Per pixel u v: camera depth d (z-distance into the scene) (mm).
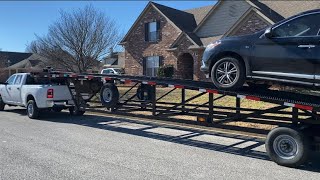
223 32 25031
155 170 6387
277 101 6859
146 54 28484
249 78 7344
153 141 8961
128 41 29578
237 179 5922
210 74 7941
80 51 27062
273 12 23125
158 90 17344
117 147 8227
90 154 7523
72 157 7254
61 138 9250
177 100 14945
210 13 25562
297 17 6812
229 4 24734
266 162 7035
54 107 12555
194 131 10398
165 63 27297
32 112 12922
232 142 8930
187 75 26766
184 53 25922
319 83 6512
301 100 6895
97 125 11469
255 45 7195
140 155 7496
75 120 12617
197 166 6691
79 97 12375
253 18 21812
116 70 33688
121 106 10328
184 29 26562
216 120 8477
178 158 7285
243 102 13859
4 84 14945
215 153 7762
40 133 9984
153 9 28016
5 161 6914
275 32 7008
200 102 14195
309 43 6566
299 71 6719
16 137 9359
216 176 6074
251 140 9172
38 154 7484
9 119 12922
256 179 5930
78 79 11930
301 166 6746
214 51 7719
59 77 12695
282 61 6875
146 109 10172
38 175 6020
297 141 6457
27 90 13211
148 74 28531
